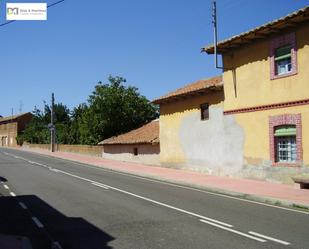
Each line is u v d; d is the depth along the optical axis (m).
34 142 77.19
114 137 42.69
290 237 9.75
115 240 9.60
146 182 22.78
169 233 10.20
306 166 19.22
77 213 13.12
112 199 15.98
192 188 20.11
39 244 9.47
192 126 27.92
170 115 30.77
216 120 25.25
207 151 26.27
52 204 14.91
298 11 18.34
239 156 23.23
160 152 32.19
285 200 15.17
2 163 36.97
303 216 12.64
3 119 104.94
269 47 21.17
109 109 46.00
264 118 21.52
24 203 15.21
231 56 23.67
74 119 62.66
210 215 12.63
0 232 10.66
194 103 27.73
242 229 10.62
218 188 19.00
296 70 19.69
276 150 21.00
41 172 28.25
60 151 59.16
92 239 9.78
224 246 8.95
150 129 38.41
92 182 22.22
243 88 22.89
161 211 13.30
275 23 19.55
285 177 20.28
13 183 21.62
